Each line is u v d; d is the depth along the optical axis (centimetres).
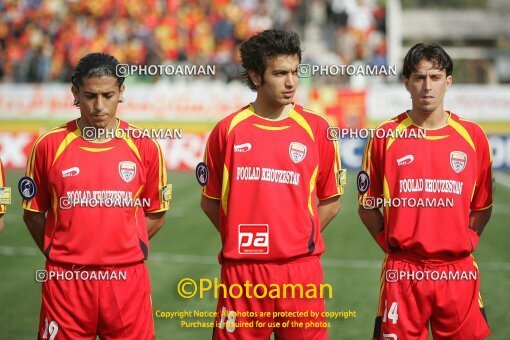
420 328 1620
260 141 1566
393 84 6322
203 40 7669
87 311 1566
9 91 6119
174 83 5919
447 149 1622
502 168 5900
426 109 1600
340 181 1642
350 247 3494
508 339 2203
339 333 2266
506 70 8944
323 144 1605
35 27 7925
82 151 1570
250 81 1584
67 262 1557
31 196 1603
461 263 1617
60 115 6109
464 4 10212
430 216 1612
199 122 5891
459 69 8844
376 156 1661
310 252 1566
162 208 1670
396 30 7944
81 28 7850
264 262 1554
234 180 1566
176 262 3191
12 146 6116
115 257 1564
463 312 1614
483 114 5888
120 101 1600
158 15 7819
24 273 2997
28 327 2331
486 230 3847
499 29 9169
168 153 5906
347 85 6103
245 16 7900
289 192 1559
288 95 1526
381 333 1630
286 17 8169
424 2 10012
